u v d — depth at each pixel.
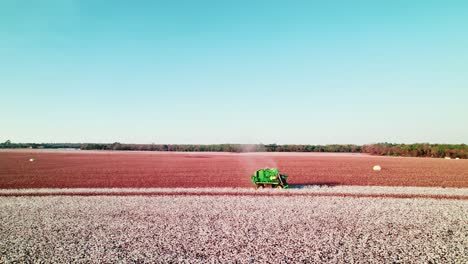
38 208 24.41
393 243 16.44
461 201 26.48
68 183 36.53
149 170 50.72
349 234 17.89
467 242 16.67
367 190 31.31
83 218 21.45
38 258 14.65
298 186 34.00
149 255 14.89
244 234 17.88
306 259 14.35
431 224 19.89
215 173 46.09
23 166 58.81
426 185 35.16
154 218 21.27
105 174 45.03
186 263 14.00
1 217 21.89
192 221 20.45
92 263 14.07
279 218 21.06
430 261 14.25
